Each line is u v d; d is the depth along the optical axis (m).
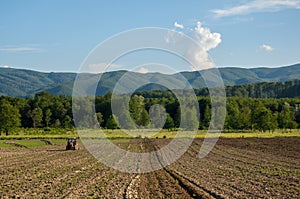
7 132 98.81
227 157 40.84
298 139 72.50
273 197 18.94
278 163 35.25
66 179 25.03
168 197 19.09
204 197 18.84
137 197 18.95
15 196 19.08
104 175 26.83
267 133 95.44
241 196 19.12
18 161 37.94
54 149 54.84
